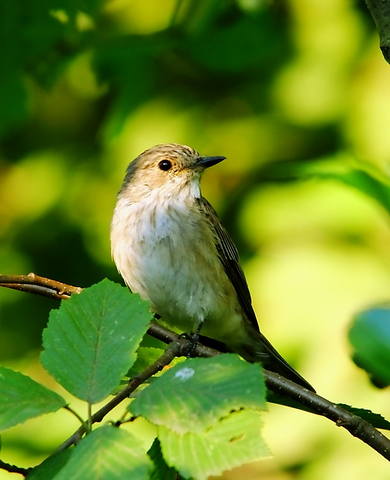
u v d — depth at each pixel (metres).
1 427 4.33
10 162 15.53
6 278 6.54
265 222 14.10
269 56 10.42
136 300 4.83
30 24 10.23
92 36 10.48
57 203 15.12
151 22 13.55
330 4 14.38
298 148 14.59
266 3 10.34
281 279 13.57
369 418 5.88
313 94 14.57
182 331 10.16
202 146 14.71
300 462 12.19
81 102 15.18
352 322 4.14
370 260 13.62
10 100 10.55
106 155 14.95
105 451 4.08
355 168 5.08
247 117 14.79
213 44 10.16
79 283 14.92
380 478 11.92
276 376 5.99
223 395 4.31
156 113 14.75
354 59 14.48
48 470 4.33
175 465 4.18
